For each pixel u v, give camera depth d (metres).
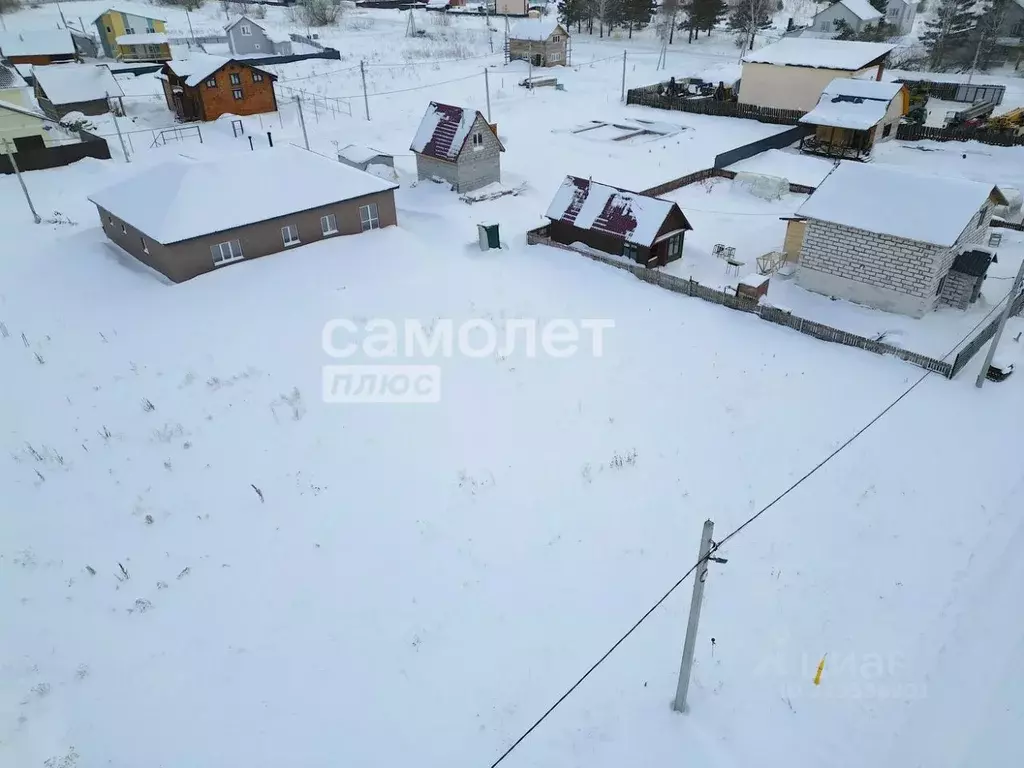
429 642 13.45
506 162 44.78
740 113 54.59
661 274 27.89
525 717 12.14
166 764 11.37
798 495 17.19
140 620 13.82
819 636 13.65
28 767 11.23
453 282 28.28
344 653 13.23
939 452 18.67
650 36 88.12
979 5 76.31
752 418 20.06
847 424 19.77
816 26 77.31
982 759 11.37
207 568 14.99
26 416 19.88
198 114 52.34
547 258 30.78
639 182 41.25
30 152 39.88
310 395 20.80
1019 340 24.16
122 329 24.20
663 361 23.02
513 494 17.12
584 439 19.17
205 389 21.02
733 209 37.69
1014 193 35.44
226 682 12.66
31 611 13.94
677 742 11.72
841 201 27.00
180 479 17.48
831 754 11.60
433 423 19.70
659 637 13.59
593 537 15.91
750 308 25.80
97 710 12.16
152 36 71.81
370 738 11.79
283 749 11.61
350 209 30.95
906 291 25.84
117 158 43.22
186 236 26.30
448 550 15.49
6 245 30.53
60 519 16.25
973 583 14.80
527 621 13.89
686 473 17.94
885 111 44.56
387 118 53.00
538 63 70.50
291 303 25.86
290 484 17.33
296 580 14.73
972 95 58.19
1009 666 12.95
